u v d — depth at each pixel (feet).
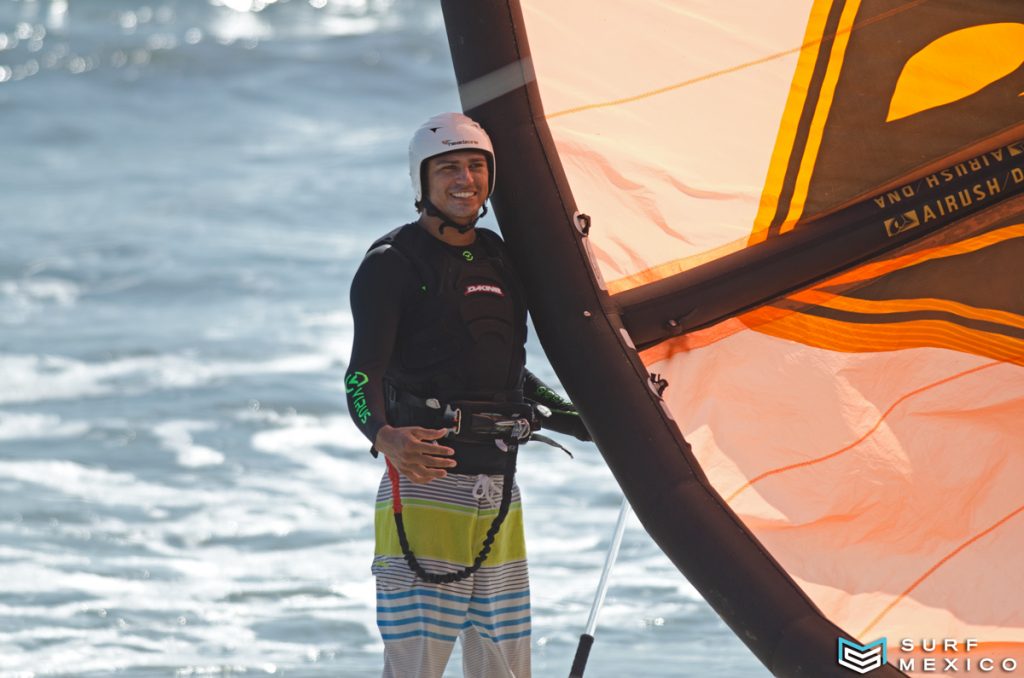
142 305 147.33
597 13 46.80
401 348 44.50
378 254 44.27
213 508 90.48
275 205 189.88
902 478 45.39
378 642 68.39
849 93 46.85
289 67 278.46
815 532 44.52
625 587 75.66
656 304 46.29
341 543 84.02
